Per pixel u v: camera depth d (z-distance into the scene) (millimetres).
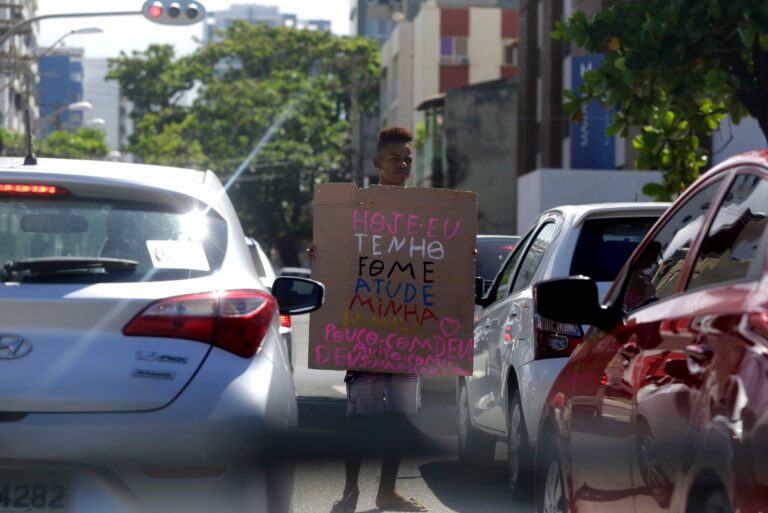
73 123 119062
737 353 3270
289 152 62688
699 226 4371
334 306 6859
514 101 50156
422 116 64562
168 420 4242
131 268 4504
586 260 7059
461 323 6863
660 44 11273
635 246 7109
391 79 69938
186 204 4805
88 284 4398
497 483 8281
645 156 14211
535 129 41844
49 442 4180
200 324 4387
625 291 5090
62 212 4699
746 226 3793
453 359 6852
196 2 28891
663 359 3902
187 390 4293
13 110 76812
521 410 7172
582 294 4754
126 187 4734
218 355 4387
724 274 3787
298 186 63219
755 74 12156
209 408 4281
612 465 4414
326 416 10930
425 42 62938
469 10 62969
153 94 73750
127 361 4285
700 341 3576
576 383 5059
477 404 8539
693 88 11570
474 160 50312
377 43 73562
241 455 4285
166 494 4242
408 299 6859
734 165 4215
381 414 6938
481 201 50344
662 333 4016
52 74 119000
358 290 6863
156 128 71125
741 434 3129
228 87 64250
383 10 98000
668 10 11250
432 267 6871
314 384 14820
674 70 11367
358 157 62094
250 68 70375
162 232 4676
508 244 12781
